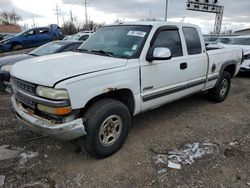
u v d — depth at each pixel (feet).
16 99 11.30
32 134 13.05
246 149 12.04
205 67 15.87
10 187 9.11
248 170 10.35
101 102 10.34
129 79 11.01
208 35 60.54
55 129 9.14
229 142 12.74
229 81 19.52
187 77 14.46
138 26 13.07
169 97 13.60
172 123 15.03
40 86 9.18
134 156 11.23
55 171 10.09
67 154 11.30
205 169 10.34
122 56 11.70
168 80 13.12
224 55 17.83
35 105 9.64
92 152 10.38
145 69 11.71
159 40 12.67
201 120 15.65
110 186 9.27
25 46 57.62
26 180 9.52
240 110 17.81
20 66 11.11
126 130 11.53
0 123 14.33
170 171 10.18
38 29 59.72
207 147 12.16
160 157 11.19
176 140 12.83
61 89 8.78
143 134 13.43
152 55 11.74
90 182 9.47
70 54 12.55
